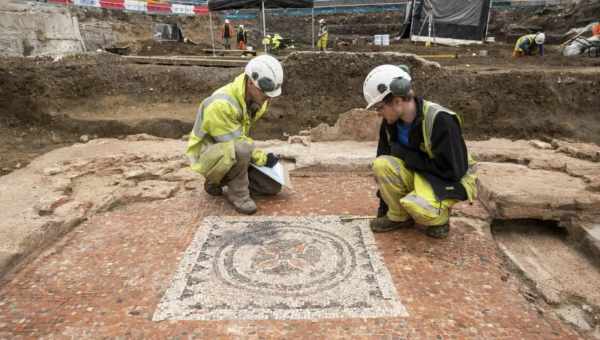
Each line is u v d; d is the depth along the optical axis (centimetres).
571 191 342
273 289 243
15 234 285
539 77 675
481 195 367
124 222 332
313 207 358
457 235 311
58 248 291
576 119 638
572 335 214
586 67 908
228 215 342
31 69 707
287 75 736
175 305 228
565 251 326
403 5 2134
